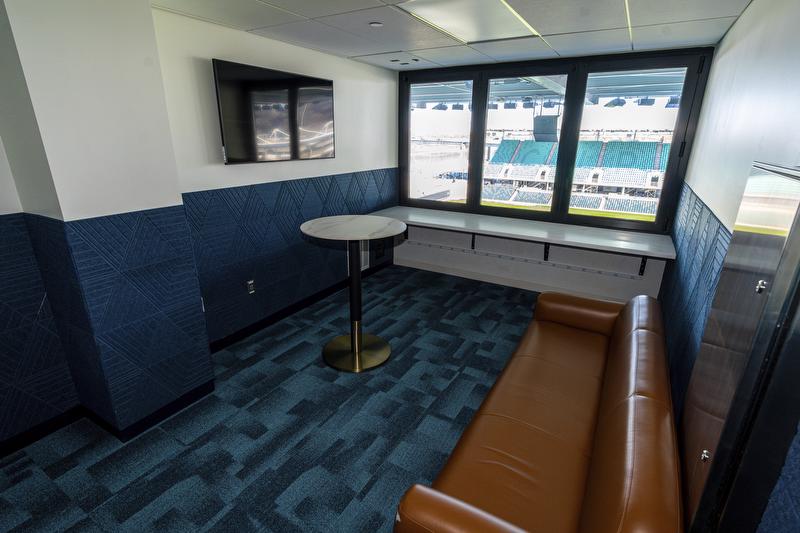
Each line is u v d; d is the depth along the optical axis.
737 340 0.92
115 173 1.89
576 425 1.75
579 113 3.70
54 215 1.78
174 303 2.26
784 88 1.32
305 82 3.33
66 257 1.84
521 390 1.96
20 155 1.79
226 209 2.99
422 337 3.31
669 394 1.39
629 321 2.10
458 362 2.95
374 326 3.51
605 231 3.74
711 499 0.88
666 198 3.52
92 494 1.85
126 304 2.04
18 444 2.10
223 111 2.76
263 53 3.02
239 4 2.28
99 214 1.87
